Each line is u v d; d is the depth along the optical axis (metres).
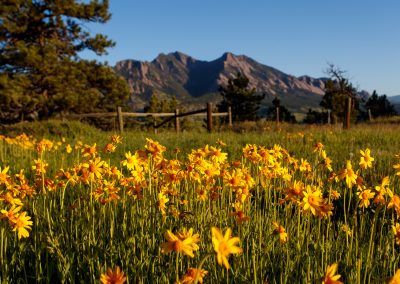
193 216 3.31
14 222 2.65
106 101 29.95
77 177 3.62
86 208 3.48
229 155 8.40
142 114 16.61
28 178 5.91
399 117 27.14
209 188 3.60
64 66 26.70
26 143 8.14
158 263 2.76
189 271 2.02
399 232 2.57
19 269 2.81
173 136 12.32
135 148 9.18
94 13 28.39
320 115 42.03
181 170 3.68
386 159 6.92
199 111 15.80
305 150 8.46
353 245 3.21
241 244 2.69
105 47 30.44
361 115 44.94
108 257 2.96
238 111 49.09
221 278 2.59
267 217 3.68
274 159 3.95
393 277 1.61
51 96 26.64
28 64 25.06
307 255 2.82
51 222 3.41
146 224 3.23
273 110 48.69
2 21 25.75
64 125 14.27
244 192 3.21
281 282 2.52
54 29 28.64
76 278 2.92
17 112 26.20
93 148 3.54
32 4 26.86
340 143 9.94
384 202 2.61
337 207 4.66
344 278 2.84
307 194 2.44
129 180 3.56
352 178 3.00
